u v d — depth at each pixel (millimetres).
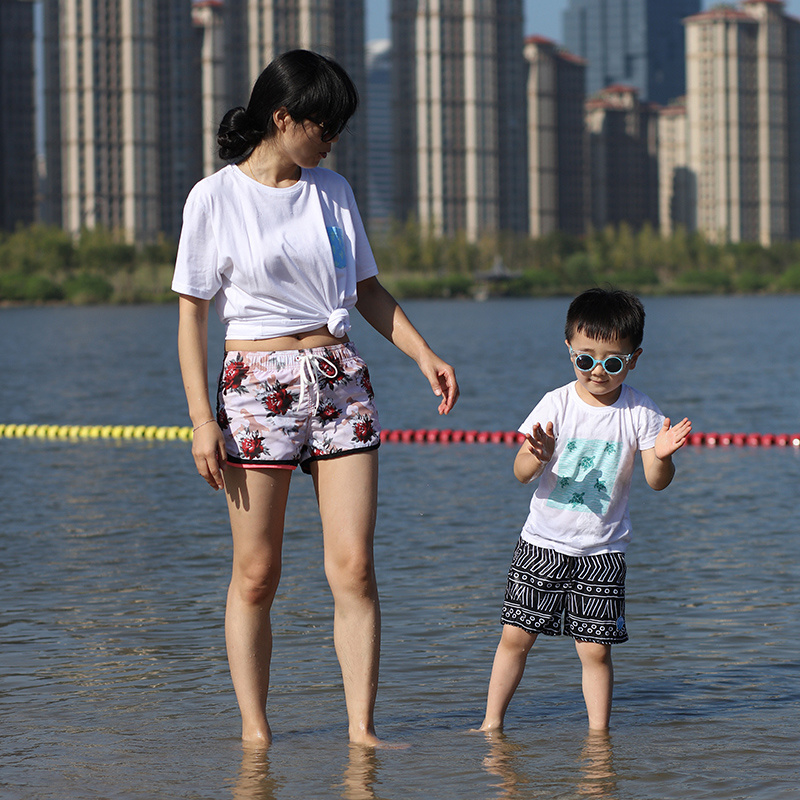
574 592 6648
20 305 177250
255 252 6426
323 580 10594
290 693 7402
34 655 8227
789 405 28531
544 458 6500
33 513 14266
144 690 7426
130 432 23312
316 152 6520
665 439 6391
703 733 6547
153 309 151125
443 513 14258
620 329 6488
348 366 6531
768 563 11266
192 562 11438
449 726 6738
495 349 57656
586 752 6230
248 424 6410
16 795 5605
